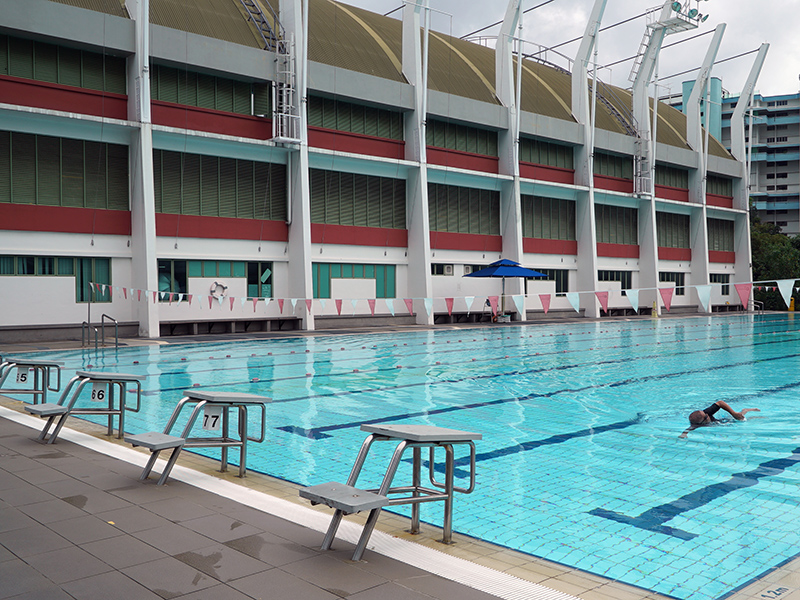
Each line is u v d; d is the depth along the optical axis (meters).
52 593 3.25
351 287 27.56
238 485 5.31
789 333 24.92
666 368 14.77
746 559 4.04
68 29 19.75
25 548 3.86
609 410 9.66
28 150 19.94
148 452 6.44
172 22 22.59
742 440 7.61
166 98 22.39
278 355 17.19
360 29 30.97
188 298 23.11
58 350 17.69
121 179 21.64
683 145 43.59
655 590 3.56
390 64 29.12
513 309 33.03
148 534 4.11
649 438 7.72
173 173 22.78
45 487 5.15
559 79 40.72
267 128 24.53
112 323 21.39
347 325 27.17
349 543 4.02
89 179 21.03
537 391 11.52
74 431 7.43
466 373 13.90
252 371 14.01
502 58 32.09
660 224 41.81
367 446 4.29
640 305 39.50
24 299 19.91
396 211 28.98
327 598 3.23
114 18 20.59
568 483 5.81
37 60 19.94
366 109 27.62
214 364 15.18
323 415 9.20
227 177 24.02
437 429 4.26
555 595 3.37
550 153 35.00
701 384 12.34
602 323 31.22
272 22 25.67
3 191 19.50
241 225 24.20
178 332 23.03
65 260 20.69
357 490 3.92
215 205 23.73
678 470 6.25
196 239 23.23
